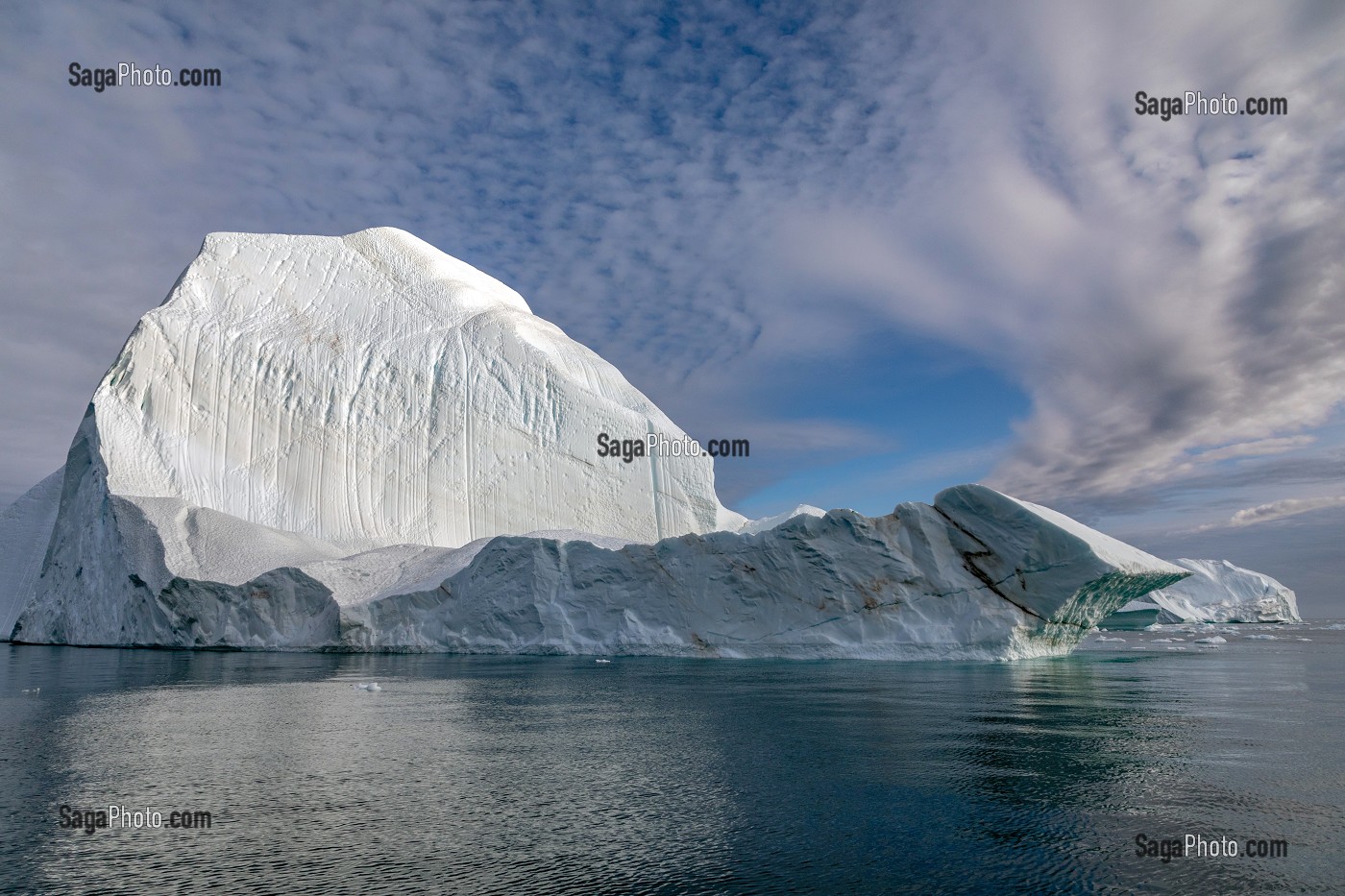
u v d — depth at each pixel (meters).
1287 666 25.27
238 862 6.93
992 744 11.48
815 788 9.13
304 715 14.75
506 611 32.41
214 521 41.06
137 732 13.13
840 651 26.05
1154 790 8.99
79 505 45.19
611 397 66.50
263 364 53.88
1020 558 24.42
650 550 30.72
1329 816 8.05
